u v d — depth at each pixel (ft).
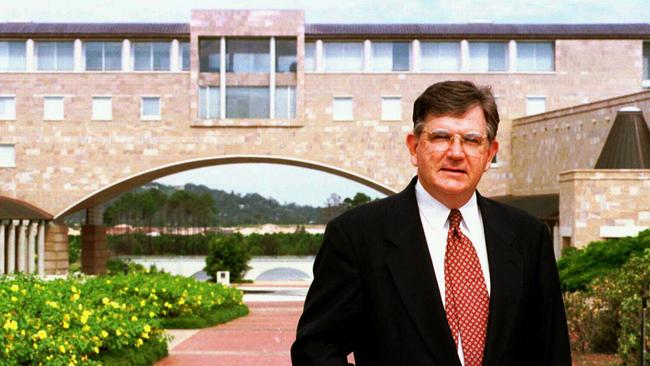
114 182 167.73
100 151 168.04
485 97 13.55
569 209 106.32
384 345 12.99
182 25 168.96
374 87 168.55
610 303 55.67
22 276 55.98
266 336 76.23
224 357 60.70
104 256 188.75
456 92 13.39
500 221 13.64
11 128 167.12
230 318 94.27
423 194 13.67
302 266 220.23
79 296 54.34
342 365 13.10
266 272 230.68
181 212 413.80
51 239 167.73
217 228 415.85
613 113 132.26
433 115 13.44
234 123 167.84
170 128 168.04
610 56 168.04
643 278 51.44
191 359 59.47
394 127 168.25
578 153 142.41
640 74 167.63
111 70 168.35
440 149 13.30
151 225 395.14
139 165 168.14
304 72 167.94
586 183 104.32
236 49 169.27
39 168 167.32
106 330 49.21
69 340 42.34
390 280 13.10
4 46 167.84
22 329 39.52
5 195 166.71
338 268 13.34
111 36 165.99
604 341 57.16
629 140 119.24
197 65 167.12
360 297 13.26
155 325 58.85
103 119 168.14
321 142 168.66
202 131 168.25
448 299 13.19
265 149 168.55
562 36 166.71
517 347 13.14
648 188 103.30
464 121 13.35
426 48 168.35
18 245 160.56
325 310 13.41
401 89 168.25
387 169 168.35
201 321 84.99
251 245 301.84
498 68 168.45
